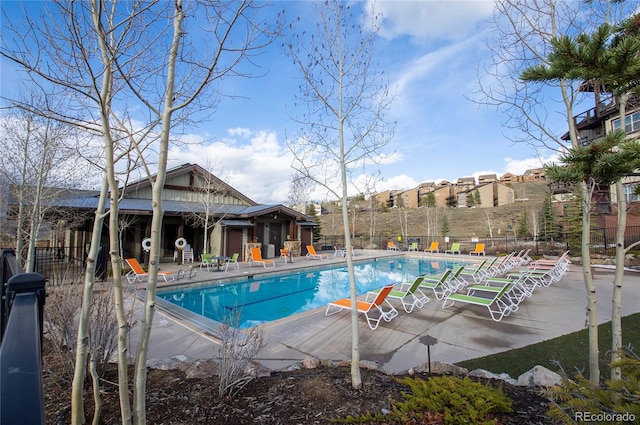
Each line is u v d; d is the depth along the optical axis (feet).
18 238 26.37
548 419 8.08
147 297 6.30
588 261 9.67
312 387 10.03
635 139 6.35
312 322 20.24
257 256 52.24
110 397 9.26
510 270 43.37
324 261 57.93
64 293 11.00
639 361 6.61
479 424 7.56
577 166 7.02
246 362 10.46
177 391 9.73
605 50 6.23
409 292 23.38
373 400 9.33
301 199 82.79
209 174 57.06
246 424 8.04
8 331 3.73
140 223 53.06
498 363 13.82
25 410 2.77
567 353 14.71
